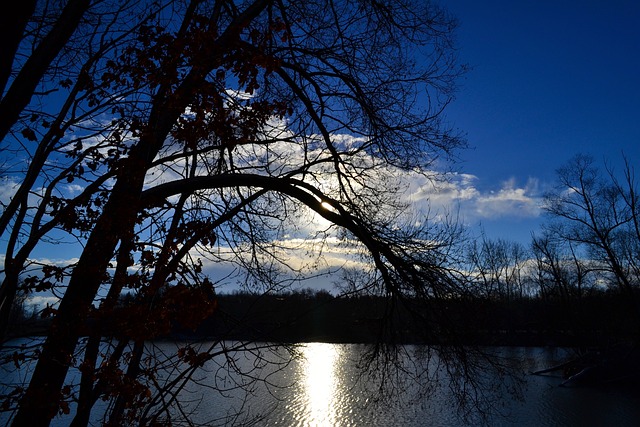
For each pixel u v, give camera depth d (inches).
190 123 244.7
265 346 265.1
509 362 359.6
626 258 1445.6
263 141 282.7
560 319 1556.3
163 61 230.1
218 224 306.0
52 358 204.1
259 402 812.6
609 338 1448.1
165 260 238.1
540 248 1669.5
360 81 348.5
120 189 226.4
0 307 188.9
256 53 251.8
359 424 807.1
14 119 153.9
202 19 244.2
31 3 142.7
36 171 187.8
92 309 220.1
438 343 342.3
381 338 351.9
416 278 339.0
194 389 756.0
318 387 1094.4
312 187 328.2
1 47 137.4
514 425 844.6
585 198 1397.6
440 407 802.8
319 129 346.0
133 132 223.1
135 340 226.8
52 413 208.7
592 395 1128.2
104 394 226.1
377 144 346.9
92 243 219.8
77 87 200.7
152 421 240.4
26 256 196.4
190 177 301.4
